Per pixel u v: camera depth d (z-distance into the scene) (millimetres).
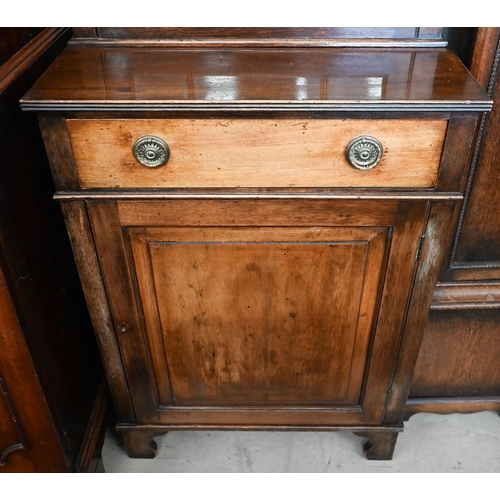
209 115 726
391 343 995
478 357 1193
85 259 884
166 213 830
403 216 833
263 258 888
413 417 1318
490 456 1225
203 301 946
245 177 784
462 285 1091
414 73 802
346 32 907
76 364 1100
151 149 748
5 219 776
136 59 867
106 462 1220
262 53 890
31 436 978
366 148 746
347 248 875
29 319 861
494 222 1020
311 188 796
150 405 1108
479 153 944
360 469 1199
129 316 959
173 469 1203
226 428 1146
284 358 1032
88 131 744
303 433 1280
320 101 703
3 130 773
